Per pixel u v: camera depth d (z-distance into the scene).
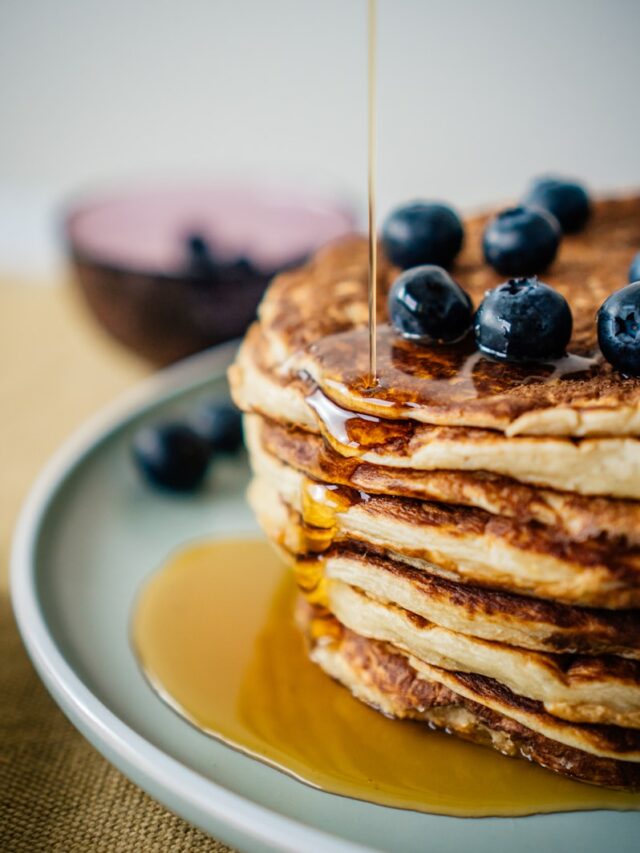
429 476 0.22
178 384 0.34
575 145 0.49
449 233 0.26
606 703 0.22
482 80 0.49
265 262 0.37
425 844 0.21
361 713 0.24
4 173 0.59
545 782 0.23
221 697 0.24
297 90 0.52
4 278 0.49
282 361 0.24
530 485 0.21
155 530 0.30
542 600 0.22
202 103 0.54
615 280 0.26
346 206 0.41
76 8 0.53
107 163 0.57
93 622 0.26
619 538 0.21
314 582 0.24
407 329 0.24
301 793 0.22
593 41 0.46
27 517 0.28
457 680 0.23
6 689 0.26
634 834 0.22
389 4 0.48
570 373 0.22
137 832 0.22
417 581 0.22
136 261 0.37
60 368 0.39
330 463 0.23
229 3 0.51
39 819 0.23
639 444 0.21
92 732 0.22
